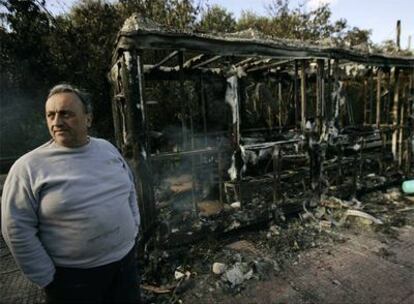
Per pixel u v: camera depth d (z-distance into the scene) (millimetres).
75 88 1396
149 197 2859
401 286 2428
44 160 1267
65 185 1245
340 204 3865
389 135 5410
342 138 4121
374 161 5152
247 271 2707
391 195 4449
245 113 6402
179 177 5238
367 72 5270
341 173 4285
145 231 2834
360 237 3303
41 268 1256
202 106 5680
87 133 1424
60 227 1264
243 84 6199
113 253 1401
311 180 3908
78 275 1323
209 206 3836
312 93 7008
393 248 3057
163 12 8734
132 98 2719
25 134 7387
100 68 7570
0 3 6895
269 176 4168
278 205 3625
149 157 2838
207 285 2551
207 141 5418
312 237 3322
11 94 7172
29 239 1216
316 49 3674
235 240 3295
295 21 11734
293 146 4621
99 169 1374
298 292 2420
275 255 2977
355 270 2688
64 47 7512
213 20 10102
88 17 8055
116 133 5562
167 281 2619
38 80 7324
